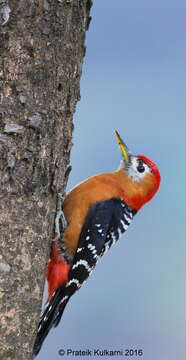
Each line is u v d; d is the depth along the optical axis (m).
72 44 8.23
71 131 8.58
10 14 7.55
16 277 7.48
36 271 7.78
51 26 7.84
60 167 8.35
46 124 7.87
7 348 7.35
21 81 7.61
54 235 9.66
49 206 8.08
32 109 7.69
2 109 7.49
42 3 7.75
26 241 7.62
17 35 7.59
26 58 7.65
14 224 7.50
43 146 7.85
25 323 7.59
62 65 8.05
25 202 7.62
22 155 7.60
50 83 7.88
